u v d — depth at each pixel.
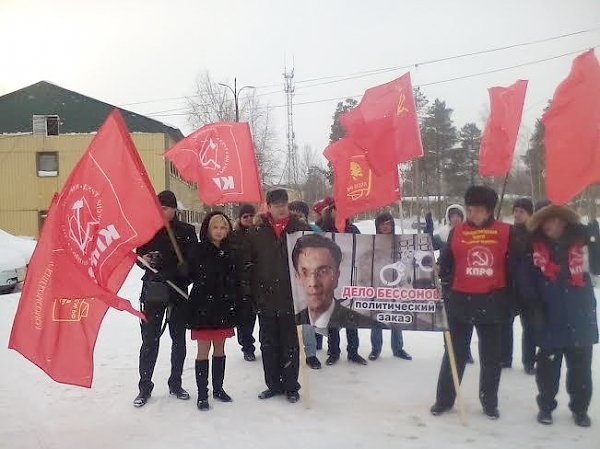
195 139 6.56
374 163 5.38
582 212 8.29
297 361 5.40
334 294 5.11
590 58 4.66
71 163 32.53
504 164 5.61
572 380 4.66
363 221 38.62
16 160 32.44
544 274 4.63
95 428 4.73
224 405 5.24
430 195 35.81
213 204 6.55
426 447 4.25
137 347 7.42
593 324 4.60
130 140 4.60
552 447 4.23
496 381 4.83
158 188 31.27
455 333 4.96
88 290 4.18
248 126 6.53
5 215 32.38
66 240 4.34
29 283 4.35
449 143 34.44
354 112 5.48
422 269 4.98
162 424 4.80
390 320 5.02
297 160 42.97
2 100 35.81
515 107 5.55
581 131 4.64
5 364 6.69
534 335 4.71
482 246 4.81
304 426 4.69
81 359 4.36
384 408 5.10
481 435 4.47
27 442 4.46
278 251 5.39
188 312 5.20
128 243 4.58
